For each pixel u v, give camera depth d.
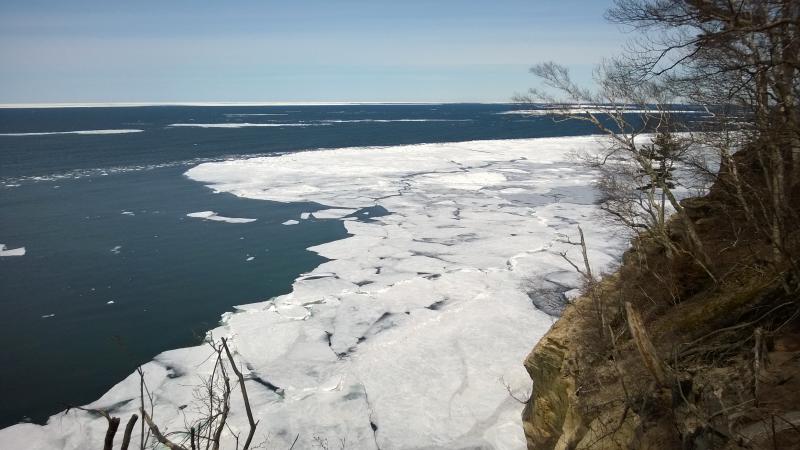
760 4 7.79
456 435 15.21
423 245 31.56
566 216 37.62
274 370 18.28
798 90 8.75
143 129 125.00
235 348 19.61
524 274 26.14
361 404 16.52
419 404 16.48
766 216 10.41
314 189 48.66
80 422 15.57
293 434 15.14
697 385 7.82
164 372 18.11
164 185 51.00
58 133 112.50
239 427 15.27
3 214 39.53
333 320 21.78
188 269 28.02
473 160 65.06
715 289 11.09
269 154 74.31
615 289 14.27
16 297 24.31
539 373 13.72
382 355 19.08
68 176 56.06
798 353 7.85
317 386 17.41
